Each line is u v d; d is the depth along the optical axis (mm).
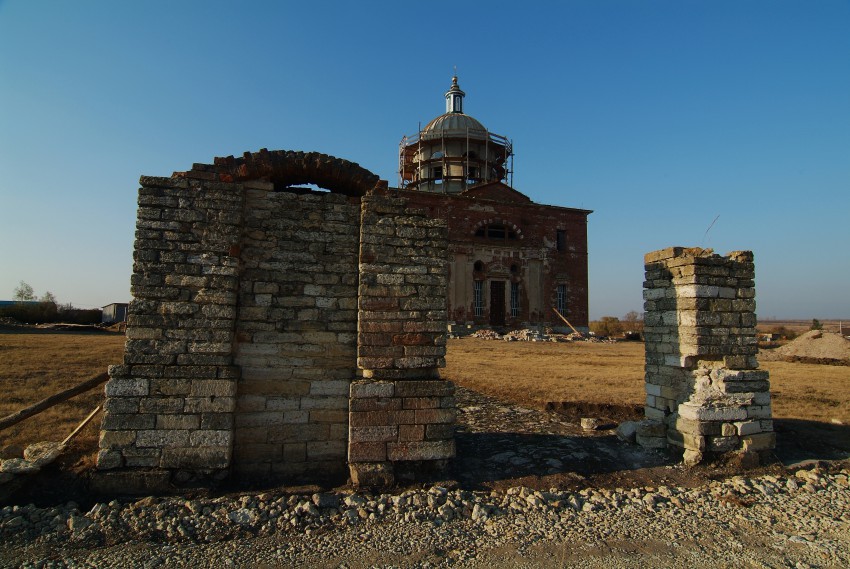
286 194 8266
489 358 28625
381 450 7797
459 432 11500
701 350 9828
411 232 8367
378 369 8008
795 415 14062
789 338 56500
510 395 17062
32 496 6812
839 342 31312
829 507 7945
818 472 9414
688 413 9812
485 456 9539
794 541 6711
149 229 7441
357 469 7645
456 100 52875
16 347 25750
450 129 49281
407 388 7953
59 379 16016
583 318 50688
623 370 24000
